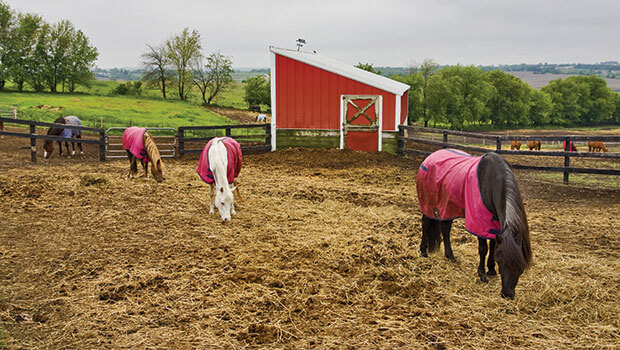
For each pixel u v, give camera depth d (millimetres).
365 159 15234
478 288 5117
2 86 65375
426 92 61906
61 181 10586
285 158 15344
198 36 71562
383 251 6246
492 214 4906
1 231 6875
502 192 4648
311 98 16719
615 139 11914
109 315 4441
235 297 4840
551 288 5051
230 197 7434
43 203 8602
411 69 63719
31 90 69125
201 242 6656
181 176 11812
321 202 9375
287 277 5395
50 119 30828
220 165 7371
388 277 5469
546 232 7516
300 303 4762
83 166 13398
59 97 54125
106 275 5371
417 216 8367
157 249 6312
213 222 7684
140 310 4555
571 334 4188
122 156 15531
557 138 12453
